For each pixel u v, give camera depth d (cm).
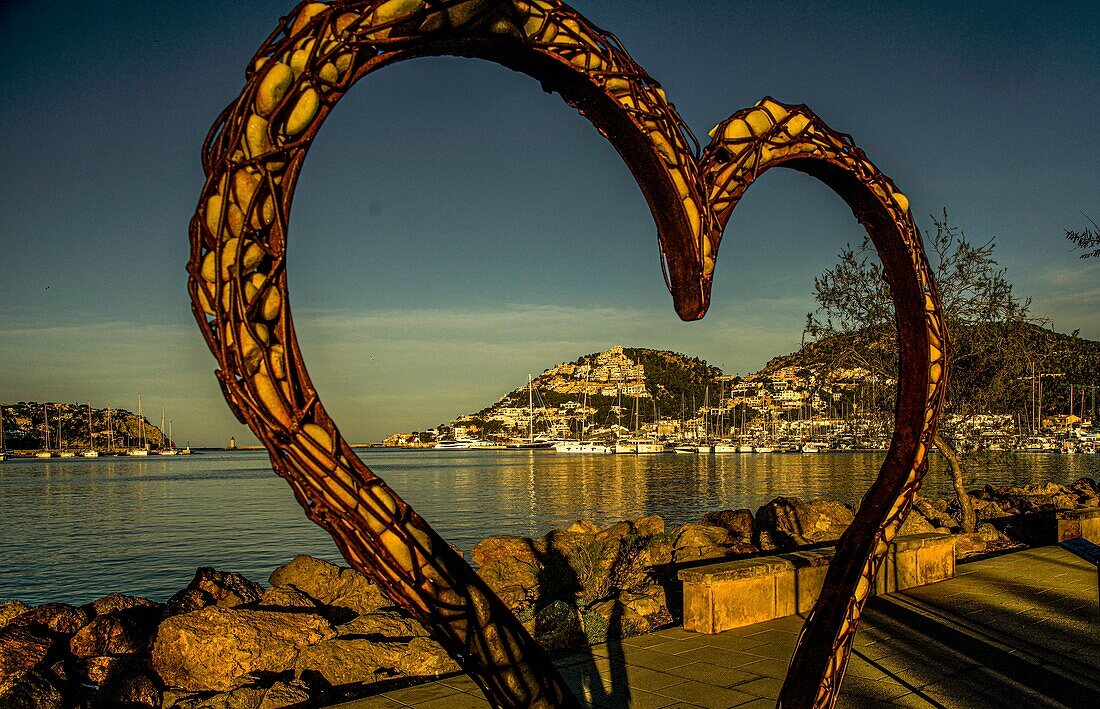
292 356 237
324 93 238
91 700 721
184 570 2486
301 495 238
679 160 310
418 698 591
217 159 229
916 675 632
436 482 7069
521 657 263
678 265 324
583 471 8981
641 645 724
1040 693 591
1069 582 978
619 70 292
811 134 372
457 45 264
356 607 1038
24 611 956
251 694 699
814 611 385
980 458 1422
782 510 1547
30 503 5278
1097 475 4525
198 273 229
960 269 1288
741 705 570
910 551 955
